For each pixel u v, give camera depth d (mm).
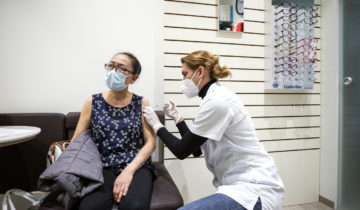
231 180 1146
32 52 1753
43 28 1763
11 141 1143
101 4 1862
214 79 1286
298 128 2266
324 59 2244
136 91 1977
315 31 2266
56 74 1804
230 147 1149
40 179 1108
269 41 2043
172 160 1970
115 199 1166
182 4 1932
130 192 1172
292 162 2264
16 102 1744
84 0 1829
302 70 2066
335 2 2113
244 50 2086
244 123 1151
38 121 1662
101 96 1467
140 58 1965
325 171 2262
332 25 2150
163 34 1905
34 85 1769
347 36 2037
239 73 2080
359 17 1929
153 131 1502
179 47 1940
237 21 2016
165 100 1929
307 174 2312
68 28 1808
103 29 1874
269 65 2051
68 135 1780
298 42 2045
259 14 2107
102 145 1385
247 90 2105
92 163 1212
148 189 1230
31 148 1657
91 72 1868
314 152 2322
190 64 1250
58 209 1121
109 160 1355
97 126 1387
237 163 1143
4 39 1699
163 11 1896
